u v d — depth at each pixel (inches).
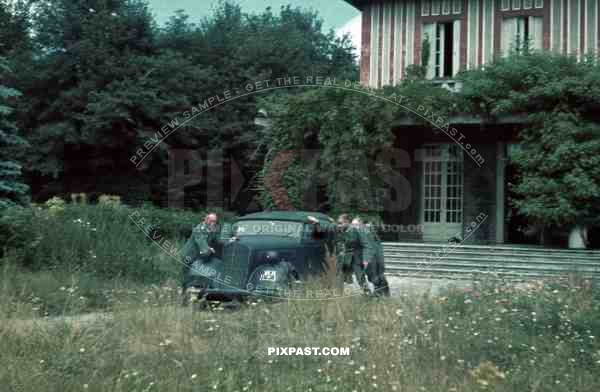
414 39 732.7
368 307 298.5
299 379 215.3
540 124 583.5
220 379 210.1
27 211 455.5
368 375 216.4
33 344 238.8
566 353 243.4
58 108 1032.8
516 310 294.7
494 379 210.4
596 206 563.2
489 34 703.1
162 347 240.7
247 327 268.2
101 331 259.0
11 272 365.1
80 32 1074.1
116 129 984.3
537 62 604.7
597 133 563.2
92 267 420.5
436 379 214.4
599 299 331.0
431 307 295.6
